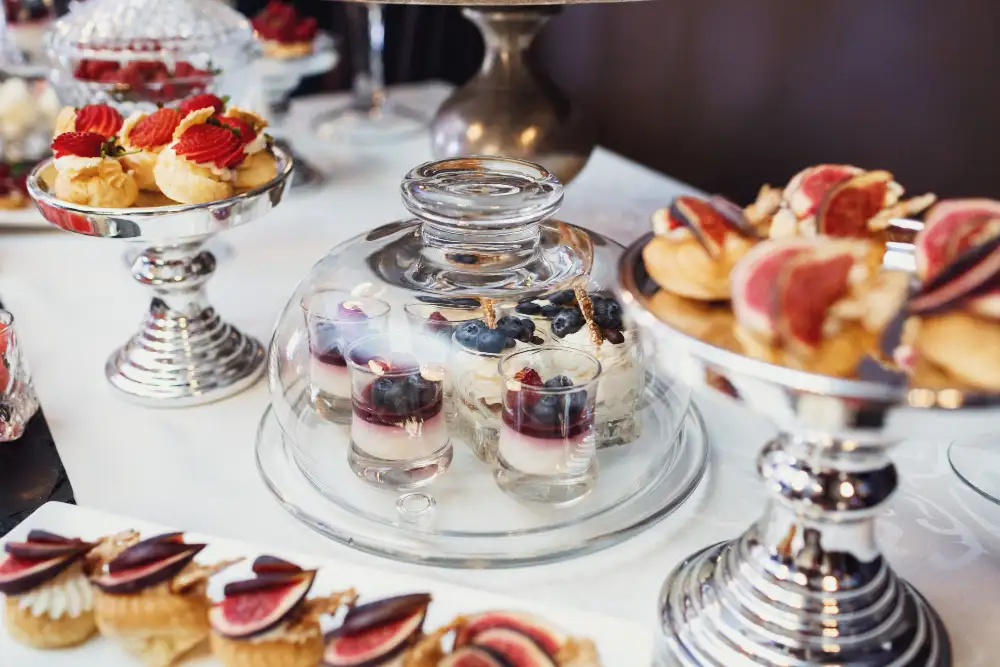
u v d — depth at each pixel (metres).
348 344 0.67
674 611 0.57
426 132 1.39
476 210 0.63
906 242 0.57
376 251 0.71
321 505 0.65
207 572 0.57
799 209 0.58
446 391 0.68
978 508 0.65
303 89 2.06
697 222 0.55
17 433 0.71
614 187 1.16
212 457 0.70
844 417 0.46
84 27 0.99
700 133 1.72
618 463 0.67
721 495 0.66
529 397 0.62
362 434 0.65
